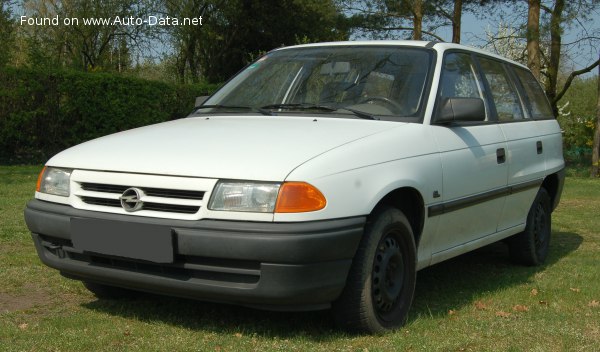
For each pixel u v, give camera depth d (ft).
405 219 13.34
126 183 12.04
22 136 56.65
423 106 14.71
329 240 11.34
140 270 12.18
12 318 13.51
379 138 13.09
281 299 11.25
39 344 11.84
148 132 14.06
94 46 102.73
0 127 55.83
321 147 12.24
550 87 76.64
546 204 21.17
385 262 12.91
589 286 17.46
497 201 17.13
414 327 13.39
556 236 26.35
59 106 58.49
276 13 113.70
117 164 12.34
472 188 15.65
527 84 21.40
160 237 11.51
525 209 19.38
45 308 14.34
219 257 11.29
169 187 11.68
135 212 11.91
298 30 115.85
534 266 20.42
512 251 20.26
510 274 19.19
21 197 31.73
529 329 13.47
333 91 15.34
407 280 13.65
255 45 117.39
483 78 17.98
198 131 13.65
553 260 21.53
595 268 20.04
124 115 61.77
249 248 11.08
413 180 13.29
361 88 15.21
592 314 14.80
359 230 11.90
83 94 59.16
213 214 11.37
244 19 112.16
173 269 11.91
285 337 12.61
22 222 24.54
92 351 11.62
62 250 13.07
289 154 11.87
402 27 84.99
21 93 55.83
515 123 18.88
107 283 12.87
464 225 15.76
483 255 21.98
